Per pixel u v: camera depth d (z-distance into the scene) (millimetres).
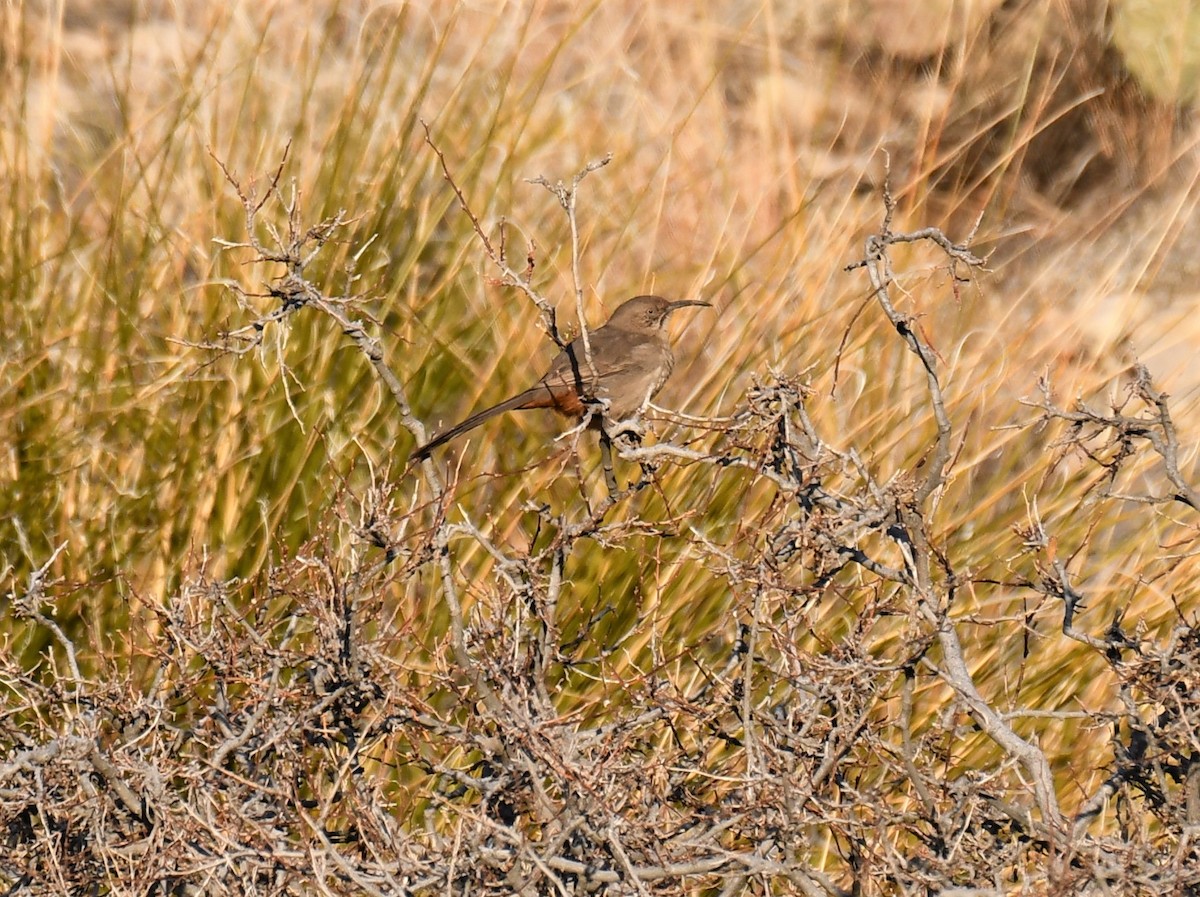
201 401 9656
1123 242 13961
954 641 6078
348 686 6168
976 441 10430
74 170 12398
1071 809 8062
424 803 7414
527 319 10773
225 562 9125
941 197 13578
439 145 11391
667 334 10117
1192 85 14672
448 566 6395
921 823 6172
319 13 13969
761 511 9328
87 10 14297
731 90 14438
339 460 9695
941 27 14430
